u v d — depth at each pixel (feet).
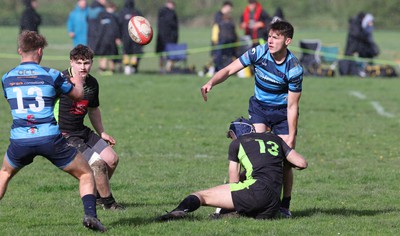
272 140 76.74
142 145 130.21
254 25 250.37
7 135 138.31
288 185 79.97
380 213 81.97
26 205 84.99
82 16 244.22
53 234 69.92
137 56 252.83
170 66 257.55
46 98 66.59
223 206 74.23
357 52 265.54
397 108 185.16
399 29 562.25
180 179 103.14
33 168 109.91
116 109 175.32
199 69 278.26
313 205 86.63
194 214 78.95
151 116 165.99
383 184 100.83
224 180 102.37
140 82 228.63
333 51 271.28
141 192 94.12
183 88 217.36
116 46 244.83
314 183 101.50
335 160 119.55
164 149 126.82
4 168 68.13
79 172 68.54
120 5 502.79
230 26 247.70
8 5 555.28
